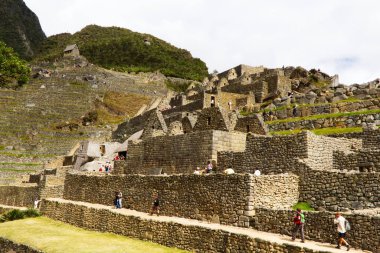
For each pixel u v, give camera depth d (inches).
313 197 904.3
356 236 685.3
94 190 1445.6
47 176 1813.5
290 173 967.6
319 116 1841.8
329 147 1031.6
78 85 4862.2
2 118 3518.7
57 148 3051.2
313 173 917.8
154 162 1464.1
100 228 1186.6
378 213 703.1
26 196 1926.7
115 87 5083.7
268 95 2500.0
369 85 1968.5
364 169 947.3
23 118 3609.7
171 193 1092.5
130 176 1280.8
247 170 1103.0
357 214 693.3
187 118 1670.8
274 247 689.0
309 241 739.4
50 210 1502.2
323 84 2554.1
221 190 938.1
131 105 4643.2
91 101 4360.2
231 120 1453.0
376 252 650.2
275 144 1050.1
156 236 965.8
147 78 6008.9
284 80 2568.9
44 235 1139.9
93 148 2363.4
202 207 981.8
